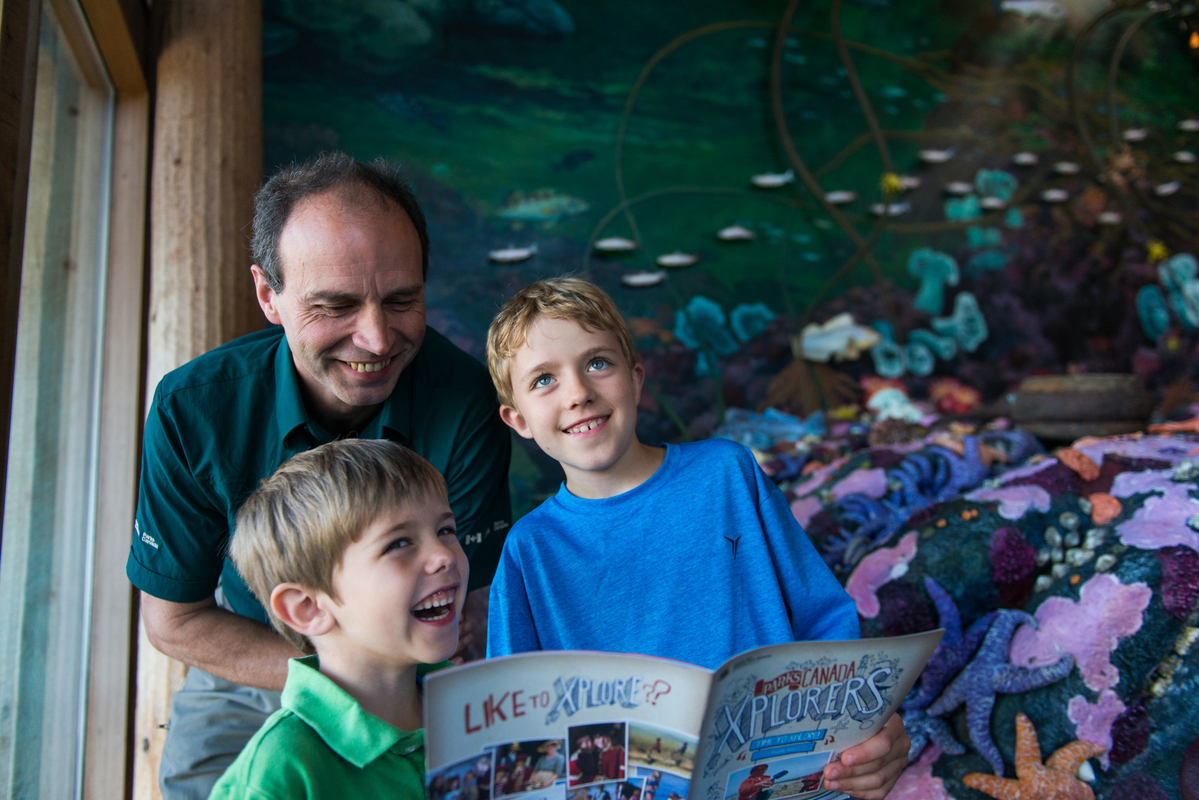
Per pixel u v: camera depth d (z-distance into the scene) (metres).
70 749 2.17
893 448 2.91
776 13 5.09
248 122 2.60
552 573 1.41
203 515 1.59
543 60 4.62
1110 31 5.57
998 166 5.38
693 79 4.91
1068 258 5.35
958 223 5.23
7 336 1.21
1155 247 5.45
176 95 2.52
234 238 2.51
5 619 1.67
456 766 0.88
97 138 2.50
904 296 5.11
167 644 1.64
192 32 2.55
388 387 1.52
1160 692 1.83
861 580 2.25
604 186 4.68
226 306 2.47
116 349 2.58
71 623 2.20
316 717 0.99
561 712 0.92
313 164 1.46
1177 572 1.91
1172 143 5.63
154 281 2.47
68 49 2.19
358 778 1.00
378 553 1.03
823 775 1.12
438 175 4.38
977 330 5.16
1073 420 3.25
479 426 1.70
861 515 2.67
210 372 1.56
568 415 1.38
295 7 4.18
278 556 1.06
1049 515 2.23
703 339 4.73
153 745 2.22
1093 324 5.31
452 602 1.07
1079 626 1.99
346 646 1.06
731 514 1.42
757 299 4.86
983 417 4.36
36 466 1.92
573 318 1.39
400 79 4.35
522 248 4.49
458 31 4.47
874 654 1.06
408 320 1.48
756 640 1.34
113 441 2.51
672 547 1.39
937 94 5.36
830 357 4.92
